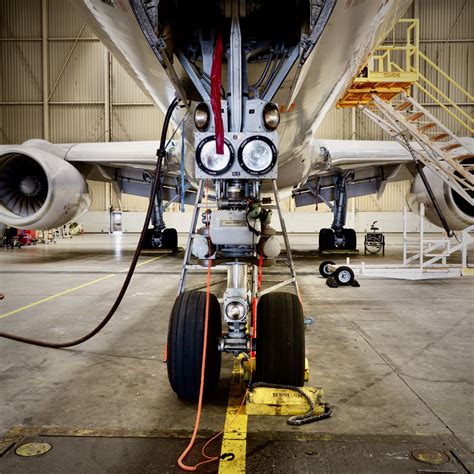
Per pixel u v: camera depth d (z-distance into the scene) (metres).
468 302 6.19
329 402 2.92
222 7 2.96
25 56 24.16
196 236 3.17
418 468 2.15
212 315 3.05
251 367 3.20
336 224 12.78
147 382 3.30
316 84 3.47
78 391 3.13
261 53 3.23
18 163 9.15
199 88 3.19
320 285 7.56
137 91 24.42
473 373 3.46
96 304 6.05
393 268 8.27
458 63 23.28
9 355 3.92
